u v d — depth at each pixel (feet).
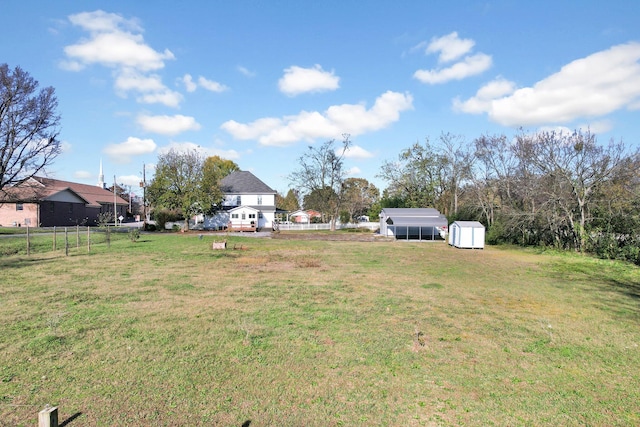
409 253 81.35
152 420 14.62
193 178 145.48
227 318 28.22
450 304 34.45
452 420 15.30
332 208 176.24
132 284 40.09
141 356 20.77
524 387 18.40
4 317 27.30
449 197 163.43
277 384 17.95
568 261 70.38
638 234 69.46
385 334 25.36
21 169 96.99
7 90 92.12
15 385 17.17
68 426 14.05
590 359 22.09
